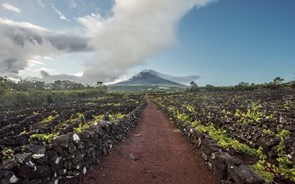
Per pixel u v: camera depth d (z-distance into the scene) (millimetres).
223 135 12922
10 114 40906
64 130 15562
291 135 11922
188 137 14625
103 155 10016
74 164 7094
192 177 8375
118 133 13555
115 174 8336
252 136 11125
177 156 11117
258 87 108875
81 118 25000
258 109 27266
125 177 8148
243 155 9422
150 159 10469
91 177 7801
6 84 92688
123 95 120688
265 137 10188
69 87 162000
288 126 13094
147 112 38906
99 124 10539
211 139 10219
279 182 6887
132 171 8766
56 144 6492
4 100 60812
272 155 9094
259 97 60750
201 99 63688
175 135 16953
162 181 7996
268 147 9562
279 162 8172
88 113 30906
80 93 115000
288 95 59844
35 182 5531
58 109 44344
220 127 15188
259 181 5656
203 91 124375
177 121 20781
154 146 13094
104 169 8688
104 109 37438
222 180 7500
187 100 61062
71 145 7059
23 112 43031
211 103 46438
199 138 11414
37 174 5582
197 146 11688
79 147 7496
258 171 7258
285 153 8664
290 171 7371
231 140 11375
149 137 15914
